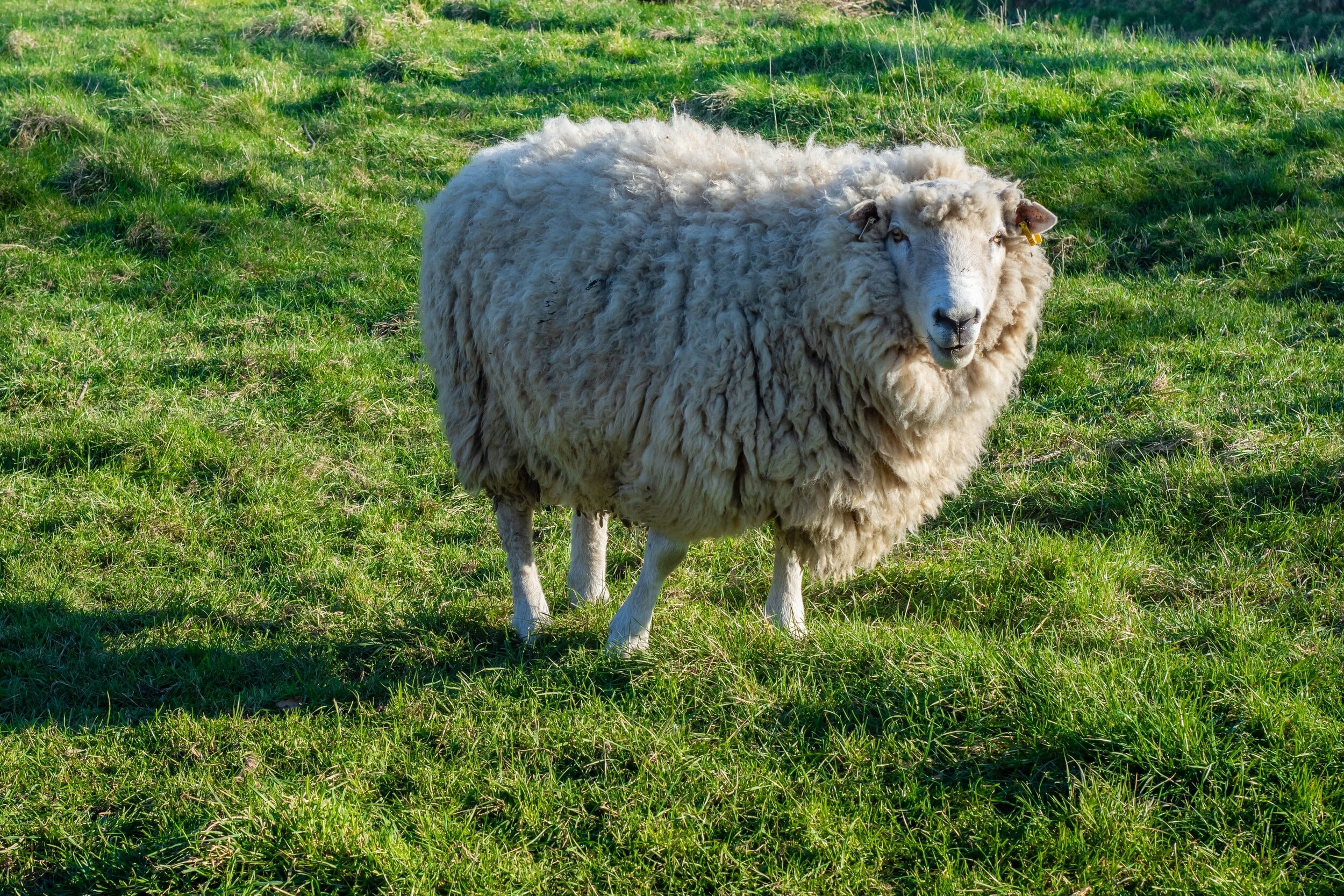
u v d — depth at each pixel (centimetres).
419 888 305
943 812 325
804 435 375
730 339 370
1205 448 551
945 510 550
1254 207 805
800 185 389
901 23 1392
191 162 952
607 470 413
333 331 757
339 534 552
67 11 1488
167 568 518
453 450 469
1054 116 977
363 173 973
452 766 360
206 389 680
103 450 610
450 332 454
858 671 390
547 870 318
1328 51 1104
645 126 433
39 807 354
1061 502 538
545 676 407
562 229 407
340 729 382
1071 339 699
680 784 344
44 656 441
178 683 426
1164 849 306
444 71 1206
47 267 806
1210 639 405
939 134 933
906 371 363
